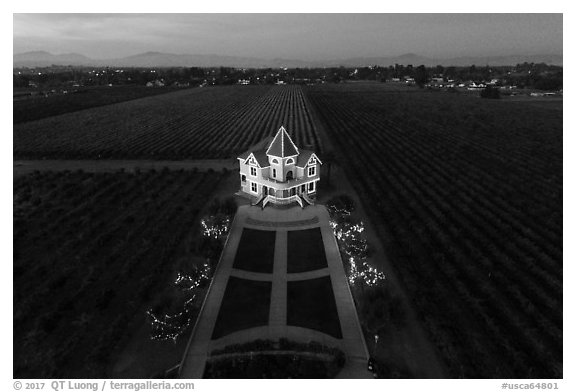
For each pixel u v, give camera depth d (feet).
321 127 422.00
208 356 103.04
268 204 198.90
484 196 217.15
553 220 182.39
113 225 182.39
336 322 116.37
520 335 112.98
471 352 105.40
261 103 654.94
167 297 125.59
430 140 351.05
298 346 103.81
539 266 149.38
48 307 126.41
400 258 151.02
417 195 213.05
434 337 108.27
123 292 132.36
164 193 221.46
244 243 162.81
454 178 242.17
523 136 367.04
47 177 249.14
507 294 131.95
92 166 285.02
